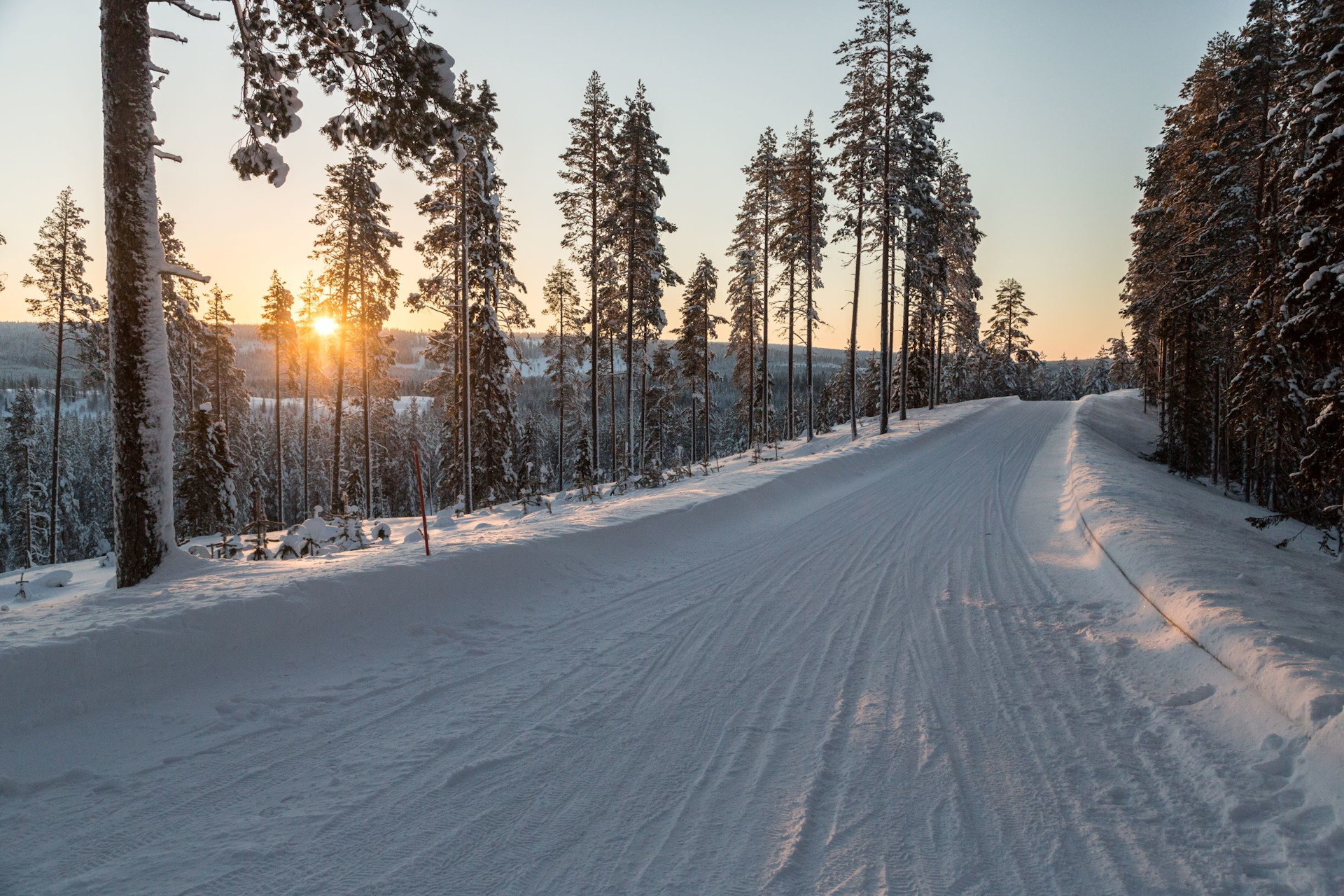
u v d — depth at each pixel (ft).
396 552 22.62
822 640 17.75
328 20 20.89
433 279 74.95
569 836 9.23
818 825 9.38
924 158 86.12
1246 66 55.67
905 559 27.45
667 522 31.94
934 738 12.10
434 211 70.28
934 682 14.80
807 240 98.37
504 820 9.62
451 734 12.39
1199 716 12.73
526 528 29.25
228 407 118.32
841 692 14.33
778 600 21.66
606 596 22.21
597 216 80.23
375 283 82.99
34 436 127.85
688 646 17.37
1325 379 28.25
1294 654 12.94
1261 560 23.53
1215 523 37.55
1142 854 8.64
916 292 106.22
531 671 15.64
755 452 81.66
